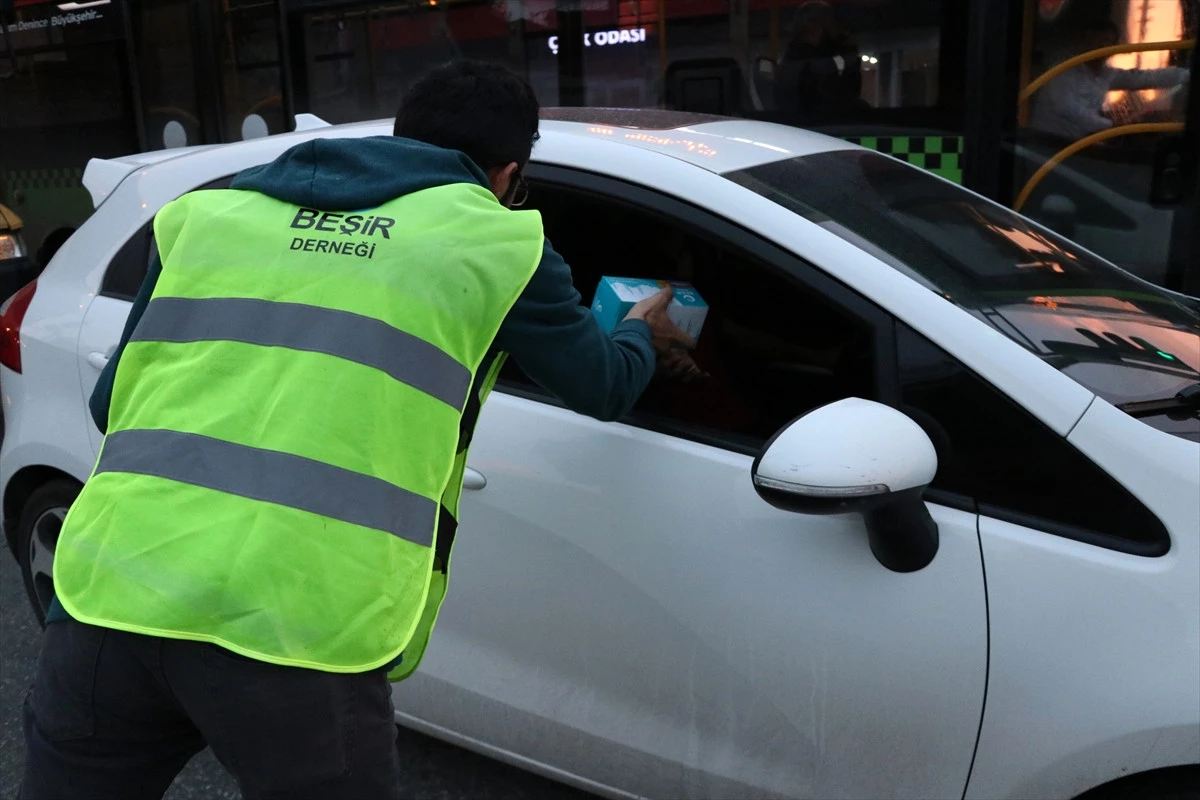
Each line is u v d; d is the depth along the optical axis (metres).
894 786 2.01
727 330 2.24
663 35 5.54
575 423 2.26
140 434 1.58
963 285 2.19
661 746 2.22
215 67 6.97
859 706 2.00
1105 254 4.93
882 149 5.17
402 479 1.51
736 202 2.20
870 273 2.07
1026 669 1.87
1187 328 2.38
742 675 2.10
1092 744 1.84
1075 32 4.84
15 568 4.31
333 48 6.48
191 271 1.66
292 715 1.48
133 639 1.51
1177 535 1.81
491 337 1.58
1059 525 1.88
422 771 2.94
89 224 3.11
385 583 1.49
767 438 2.14
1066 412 1.89
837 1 5.16
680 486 2.15
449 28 6.08
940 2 4.96
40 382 3.05
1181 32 4.68
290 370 1.53
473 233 1.58
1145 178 4.82
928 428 1.97
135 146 7.50
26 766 1.65
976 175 5.00
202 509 1.49
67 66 7.75
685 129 2.63
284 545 1.46
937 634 1.92
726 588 2.09
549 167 2.41
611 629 2.23
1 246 6.24
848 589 1.99
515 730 2.42
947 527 1.93
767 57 5.34
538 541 2.28
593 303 2.15
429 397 1.53
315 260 1.59
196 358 1.59
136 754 1.63
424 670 2.53
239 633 1.45
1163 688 1.78
